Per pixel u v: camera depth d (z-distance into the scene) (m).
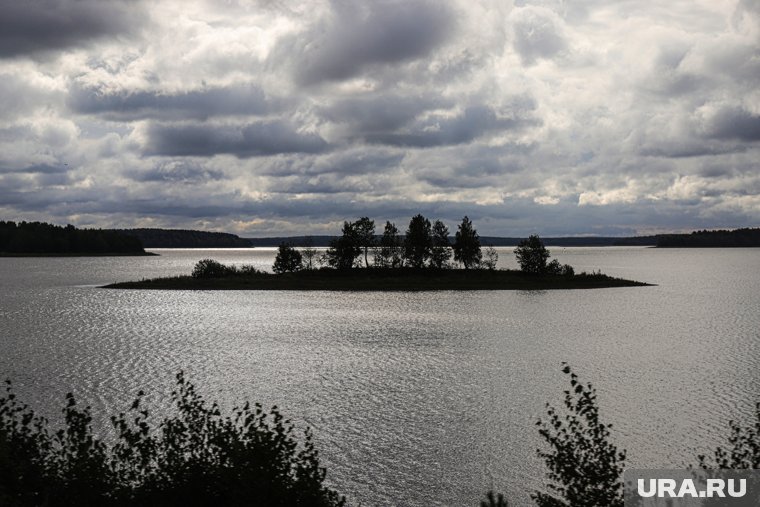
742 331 89.12
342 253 182.00
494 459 35.22
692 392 51.09
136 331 84.69
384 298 139.38
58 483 16.48
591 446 16.61
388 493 30.69
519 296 145.00
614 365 63.12
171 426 18.53
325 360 64.50
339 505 17.05
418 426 41.00
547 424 41.47
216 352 68.69
